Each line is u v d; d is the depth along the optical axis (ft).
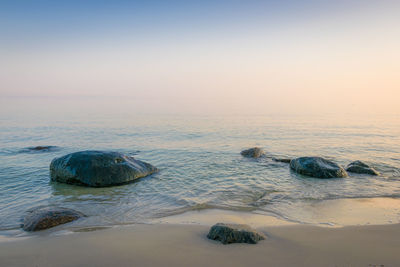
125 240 19.69
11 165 49.44
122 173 39.34
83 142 76.48
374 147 64.85
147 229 22.13
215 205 29.84
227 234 19.03
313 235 20.10
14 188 36.88
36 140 80.43
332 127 106.32
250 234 18.98
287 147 66.28
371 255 16.70
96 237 20.47
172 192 34.81
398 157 53.98
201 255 16.96
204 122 130.52
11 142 77.20
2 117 157.38
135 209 28.96
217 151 61.52
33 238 20.79
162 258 16.65
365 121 130.41
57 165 39.93
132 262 16.20
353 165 44.55
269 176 41.81
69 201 31.81
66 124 122.21
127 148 66.54
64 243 19.34
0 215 27.61
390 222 23.90
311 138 79.92
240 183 38.29
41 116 166.40
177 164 49.80
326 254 16.90
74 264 16.10
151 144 72.13
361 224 23.39
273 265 15.61
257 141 75.72
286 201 30.89
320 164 42.50
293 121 132.46
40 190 36.09
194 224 23.65
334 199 31.45
